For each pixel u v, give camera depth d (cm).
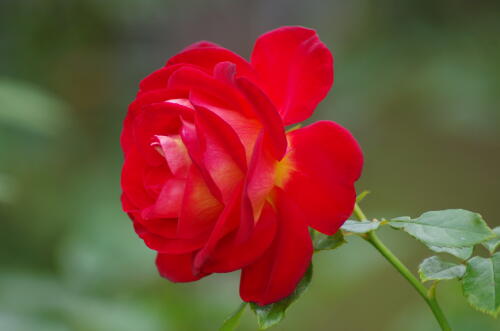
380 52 185
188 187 68
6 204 165
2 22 193
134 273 108
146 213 69
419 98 176
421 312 105
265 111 68
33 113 113
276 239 70
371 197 196
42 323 96
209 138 68
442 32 182
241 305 71
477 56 175
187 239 70
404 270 71
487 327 95
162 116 70
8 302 98
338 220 69
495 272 69
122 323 99
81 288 103
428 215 70
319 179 69
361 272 113
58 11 196
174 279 71
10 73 192
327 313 157
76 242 111
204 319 111
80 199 170
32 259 165
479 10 183
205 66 71
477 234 69
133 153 71
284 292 69
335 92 189
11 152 165
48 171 174
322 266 113
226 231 69
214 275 167
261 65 71
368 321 160
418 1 187
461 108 171
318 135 69
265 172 69
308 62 70
